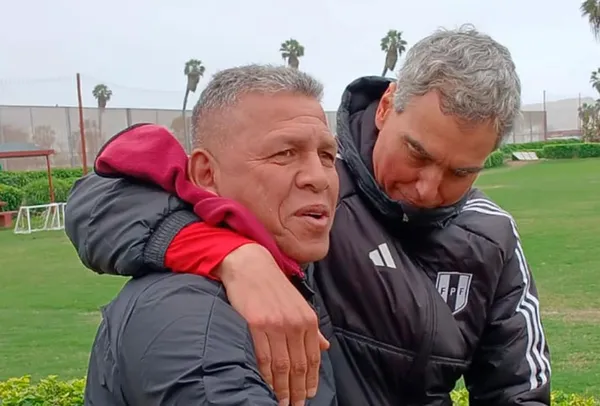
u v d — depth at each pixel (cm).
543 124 7100
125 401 154
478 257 229
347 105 234
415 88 202
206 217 164
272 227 167
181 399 141
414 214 216
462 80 195
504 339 237
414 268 223
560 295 1080
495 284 234
